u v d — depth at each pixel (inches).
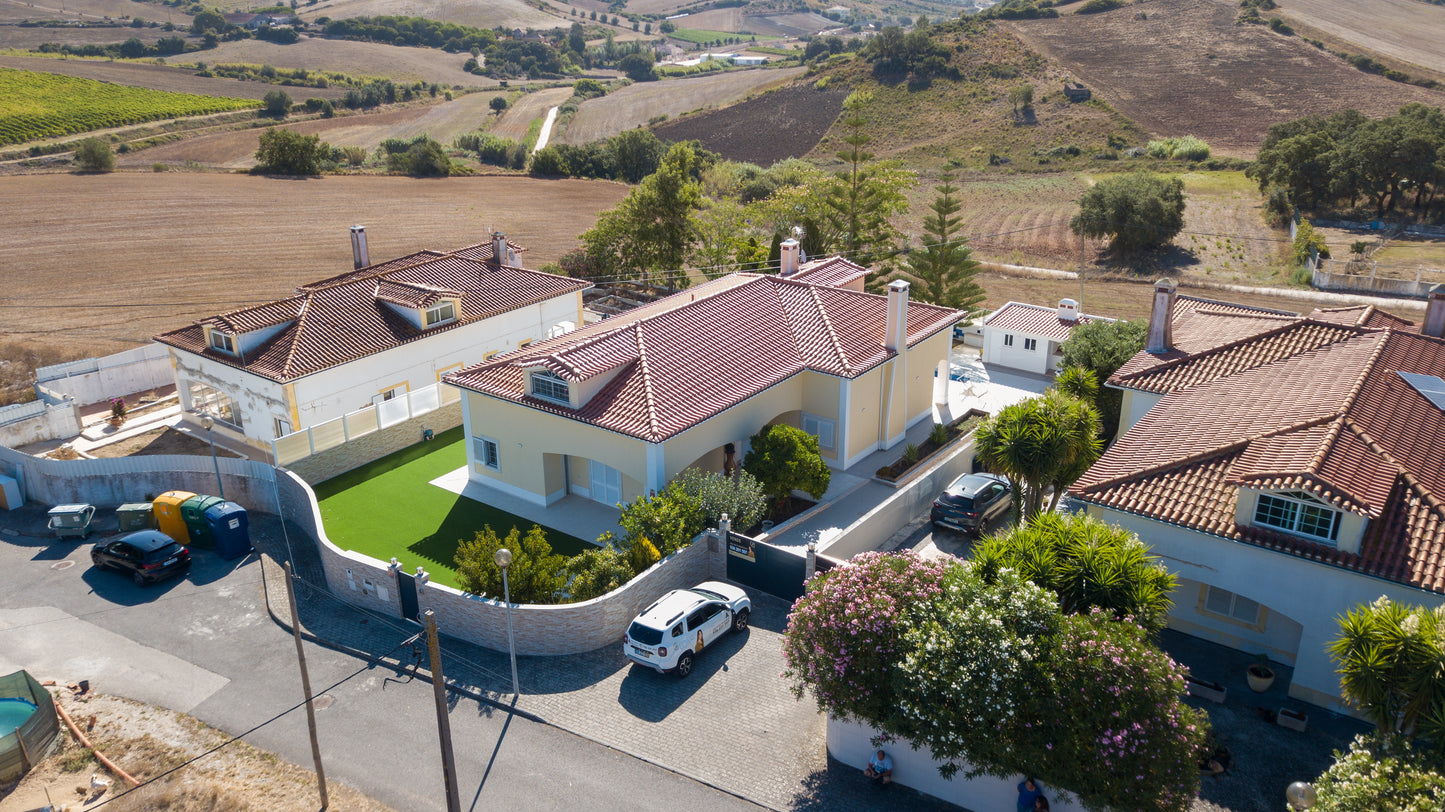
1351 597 775.1
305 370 1408.7
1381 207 3257.9
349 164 4483.3
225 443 1519.4
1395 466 828.6
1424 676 603.8
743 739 804.0
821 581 771.4
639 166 4458.7
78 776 804.6
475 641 959.0
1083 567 744.3
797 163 4042.8
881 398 1387.8
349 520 1214.9
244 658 959.0
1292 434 884.0
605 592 960.3
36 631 1023.0
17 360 2073.1
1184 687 643.5
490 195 3878.0
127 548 1125.7
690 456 1154.7
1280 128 3757.4
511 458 1258.6
